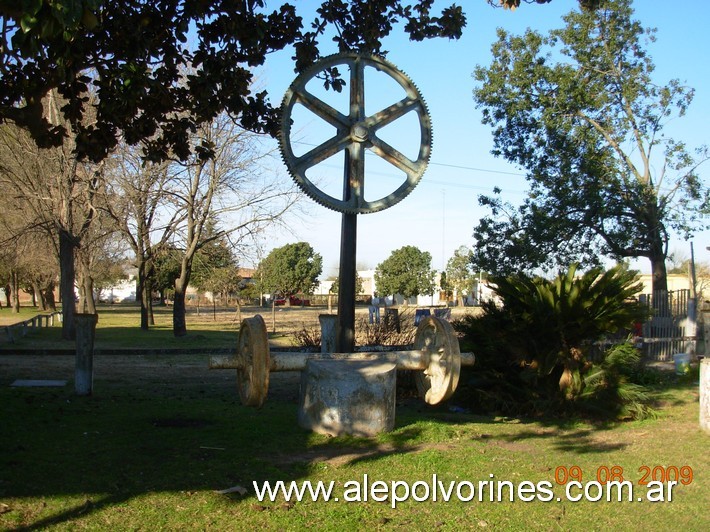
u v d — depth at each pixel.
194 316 49.22
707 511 5.70
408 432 8.04
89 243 27.22
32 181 23.56
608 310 9.80
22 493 5.54
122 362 17.53
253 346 7.04
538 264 24.20
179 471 6.32
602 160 23.41
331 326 10.98
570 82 23.31
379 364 8.19
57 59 7.62
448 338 8.02
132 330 31.47
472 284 62.16
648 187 23.11
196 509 5.34
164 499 5.53
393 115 9.17
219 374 14.98
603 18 23.45
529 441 8.19
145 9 8.93
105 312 57.78
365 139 8.93
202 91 9.30
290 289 74.00
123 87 8.43
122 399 10.51
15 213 27.14
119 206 25.05
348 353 8.47
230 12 8.99
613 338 13.95
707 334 17.12
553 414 9.95
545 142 23.86
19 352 18.67
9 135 22.34
